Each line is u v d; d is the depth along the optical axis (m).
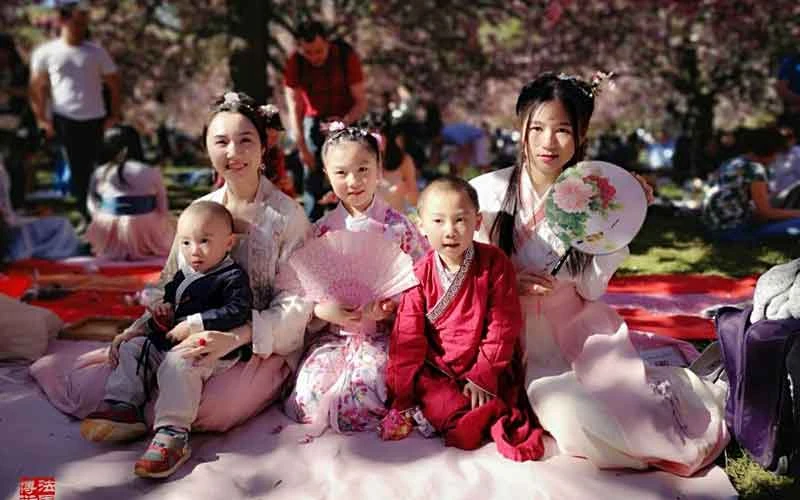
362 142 3.13
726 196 6.77
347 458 2.67
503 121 27.52
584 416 2.58
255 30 9.90
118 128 6.52
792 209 7.20
